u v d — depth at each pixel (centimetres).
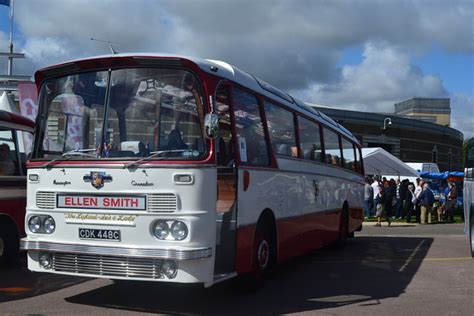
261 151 828
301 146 1035
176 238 628
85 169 667
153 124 666
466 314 707
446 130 8525
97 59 693
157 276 630
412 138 7894
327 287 874
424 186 2406
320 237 1162
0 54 1984
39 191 696
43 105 725
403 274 1003
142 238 638
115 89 688
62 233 678
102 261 651
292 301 767
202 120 658
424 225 2316
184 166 632
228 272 705
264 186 823
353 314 699
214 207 649
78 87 707
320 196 1157
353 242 1572
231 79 742
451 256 1256
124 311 687
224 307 719
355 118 7150
